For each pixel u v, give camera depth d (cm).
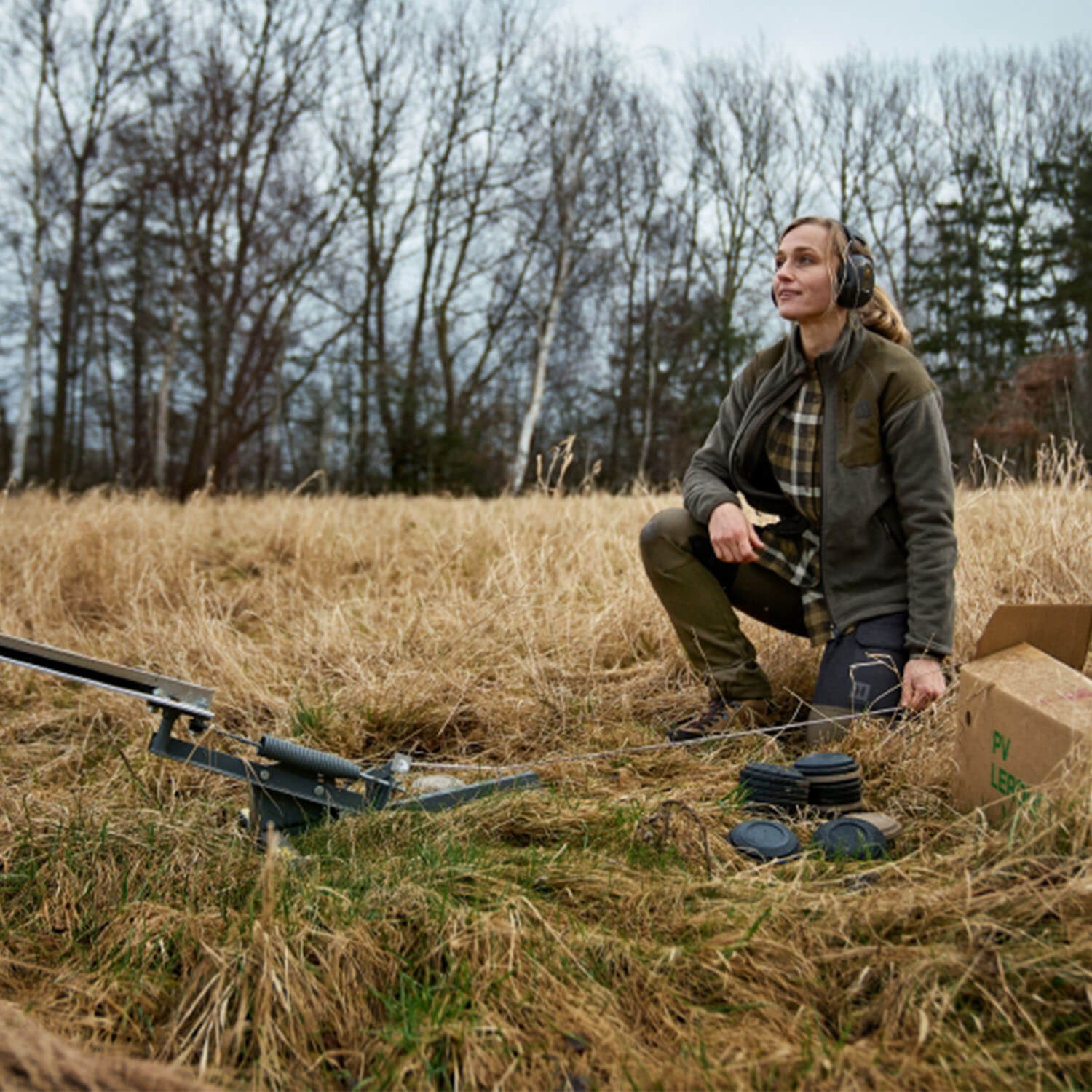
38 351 3212
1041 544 375
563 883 188
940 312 3306
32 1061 101
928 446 256
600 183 2450
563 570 459
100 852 203
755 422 278
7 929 182
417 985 153
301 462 4091
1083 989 142
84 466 4059
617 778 261
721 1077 131
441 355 2762
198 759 207
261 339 2406
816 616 280
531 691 322
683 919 172
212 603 467
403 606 433
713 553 296
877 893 170
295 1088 136
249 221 2289
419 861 191
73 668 195
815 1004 150
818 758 225
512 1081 134
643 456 3148
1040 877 161
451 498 945
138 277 2503
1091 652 273
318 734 301
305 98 2322
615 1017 147
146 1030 151
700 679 307
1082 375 1733
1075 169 3281
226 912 175
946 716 256
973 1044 136
